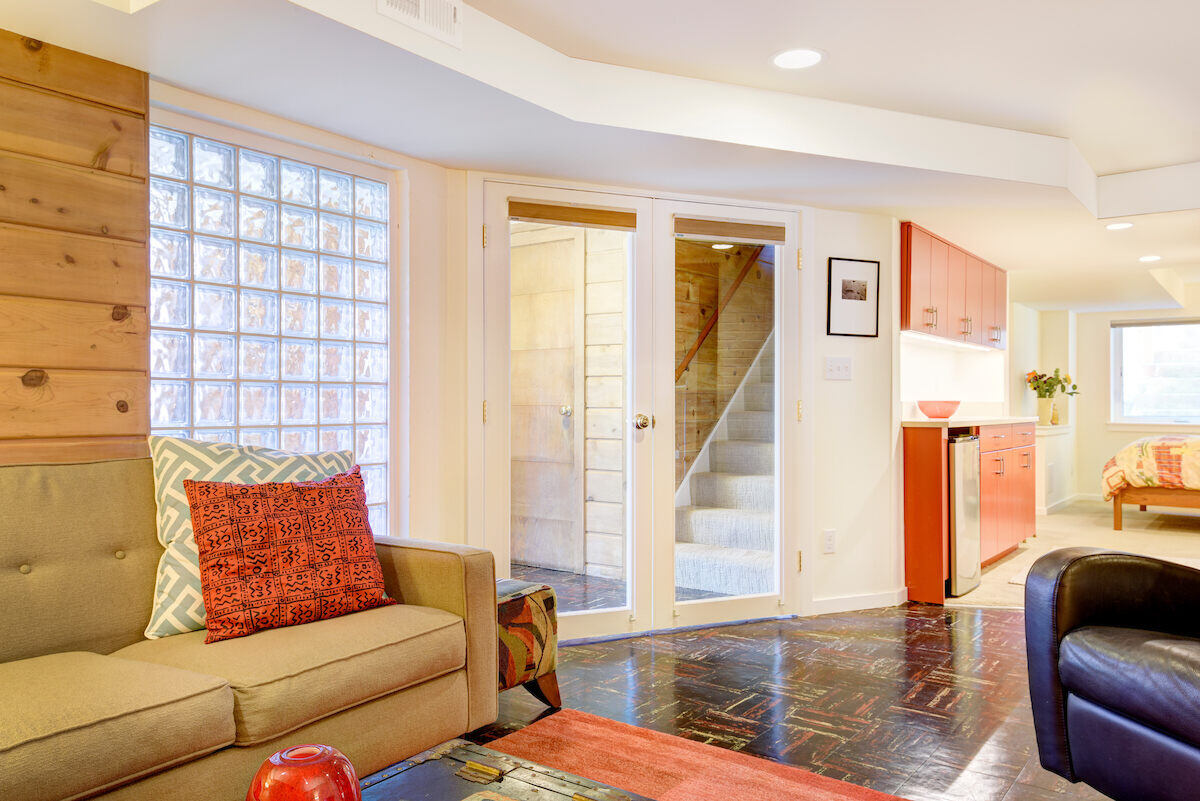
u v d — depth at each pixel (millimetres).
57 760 1367
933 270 4773
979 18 2576
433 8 2342
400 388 3250
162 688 1592
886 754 2311
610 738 2420
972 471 4570
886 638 3588
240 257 2748
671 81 3012
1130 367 8797
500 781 1293
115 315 2363
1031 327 8617
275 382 2848
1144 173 4266
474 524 3412
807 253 4070
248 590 2004
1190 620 1937
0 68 2133
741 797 2031
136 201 2414
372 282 3168
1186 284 8375
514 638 2516
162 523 2148
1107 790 1827
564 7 2475
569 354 3637
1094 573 1960
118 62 2354
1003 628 3762
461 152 3193
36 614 1864
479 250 3436
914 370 5742
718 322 3910
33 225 2195
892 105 3352
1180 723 1607
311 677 1795
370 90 2553
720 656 3311
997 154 3615
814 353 4098
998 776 2172
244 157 2764
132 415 2400
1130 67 2973
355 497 2324
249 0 1983
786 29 2645
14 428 2150
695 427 3859
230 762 1665
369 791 1255
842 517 4160
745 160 3312
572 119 2834
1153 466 6566
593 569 3650
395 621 2092
